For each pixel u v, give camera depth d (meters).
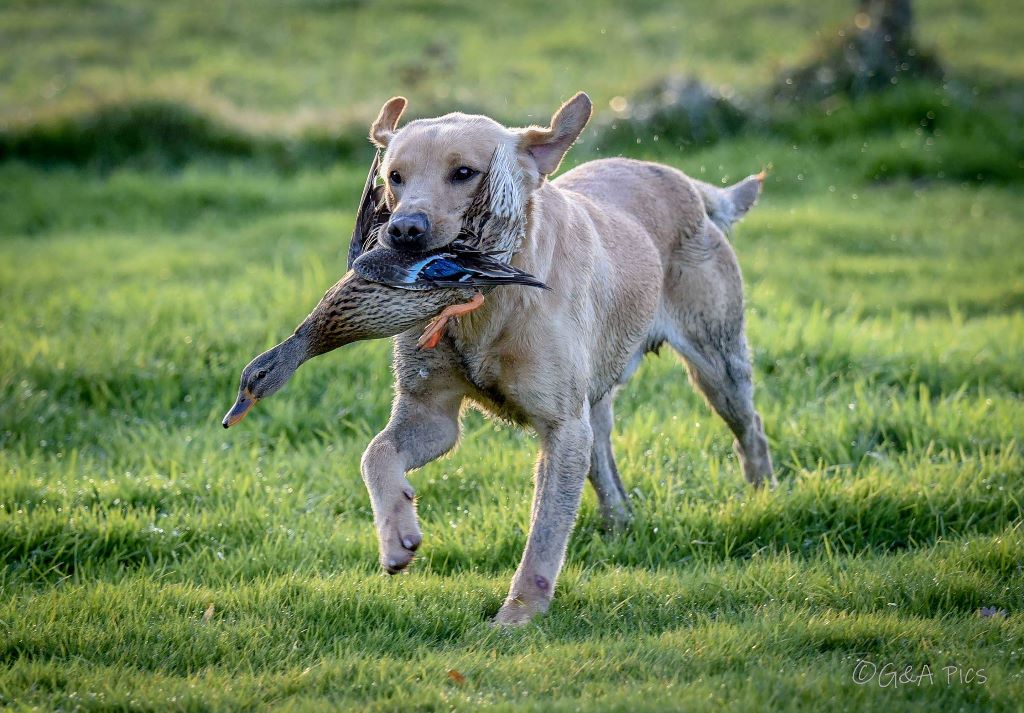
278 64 33.56
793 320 14.52
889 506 9.42
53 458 10.72
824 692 6.42
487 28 37.28
